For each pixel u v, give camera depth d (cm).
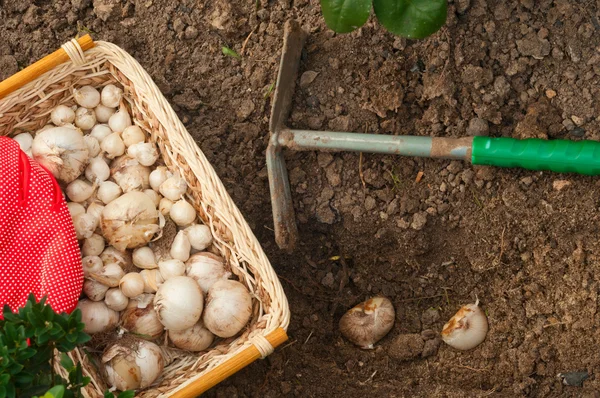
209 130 136
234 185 135
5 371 112
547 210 129
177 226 131
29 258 125
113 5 137
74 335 115
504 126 130
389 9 121
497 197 130
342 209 133
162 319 126
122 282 128
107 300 128
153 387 127
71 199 130
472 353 132
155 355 126
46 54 137
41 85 130
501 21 130
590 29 128
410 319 135
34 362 115
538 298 130
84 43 130
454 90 130
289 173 133
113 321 128
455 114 130
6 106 130
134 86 131
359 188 133
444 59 130
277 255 136
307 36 133
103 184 130
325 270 136
